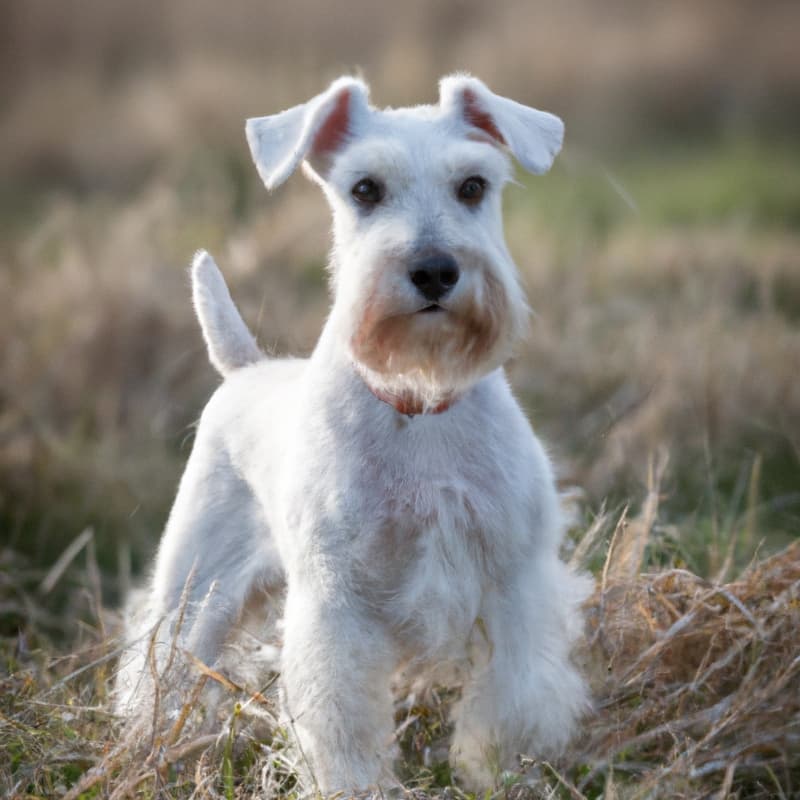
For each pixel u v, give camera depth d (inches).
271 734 295.1
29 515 459.5
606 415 463.2
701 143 1062.4
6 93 1233.4
